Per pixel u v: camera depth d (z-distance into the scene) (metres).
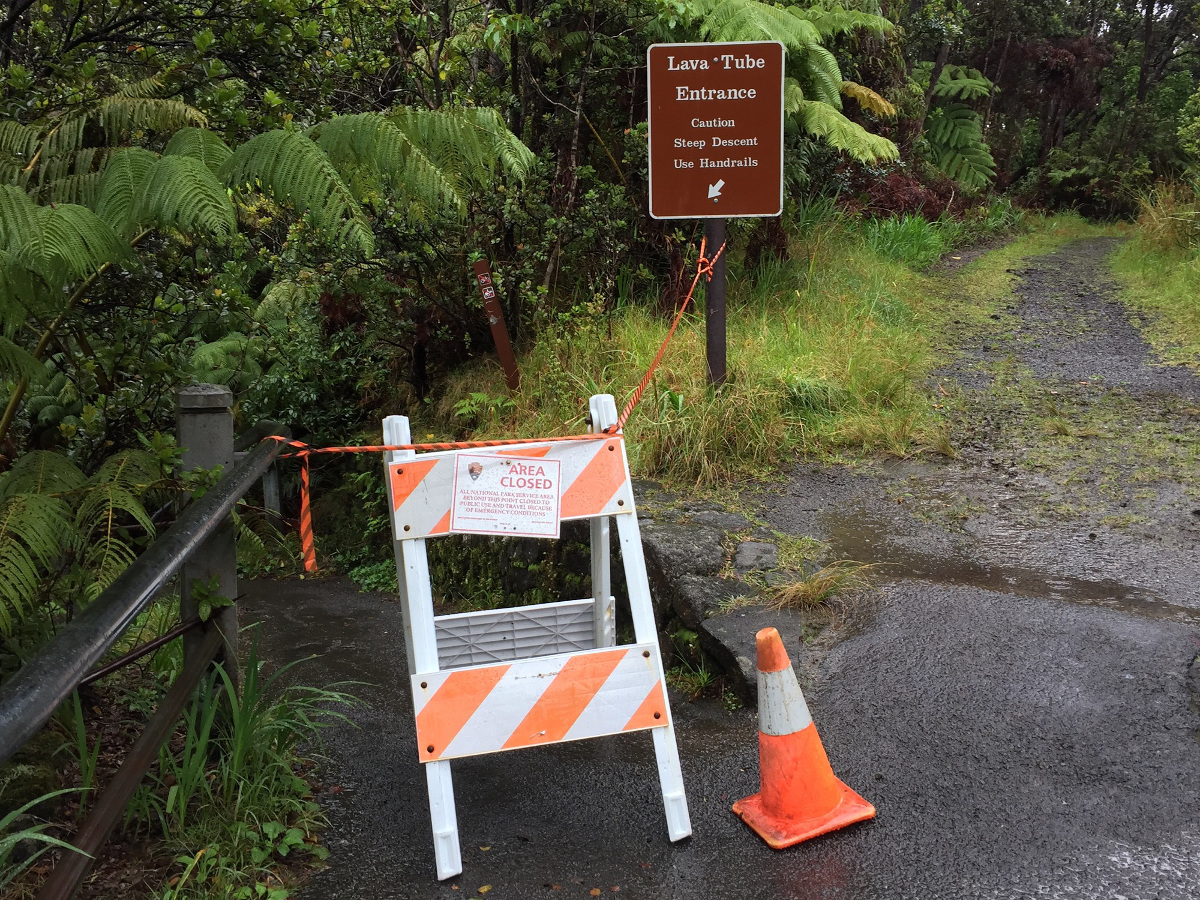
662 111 5.69
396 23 6.80
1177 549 4.66
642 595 2.95
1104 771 3.04
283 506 8.63
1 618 2.61
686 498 5.44
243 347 7.58
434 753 2.73
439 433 7.43
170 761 2.92
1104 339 8.61
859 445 6.29
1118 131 21.36
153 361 4.13
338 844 2.92
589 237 7.33
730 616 4.07
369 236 3.30
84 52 3.99
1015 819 2.84
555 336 7.02
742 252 9.04
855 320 8.04
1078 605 4.09
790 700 2.88
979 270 12.16
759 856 2.77
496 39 6.77
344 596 6.50
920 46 18.81
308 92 4.39
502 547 5.50
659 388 6.08
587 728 2.84
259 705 3.33
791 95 8.70
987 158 19.05
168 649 3.57
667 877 2.70
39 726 1.65
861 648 3.86
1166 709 3.33
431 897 2.64
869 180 13.28
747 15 7.65
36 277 2.91
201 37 3.67
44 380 3.28
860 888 2.60
